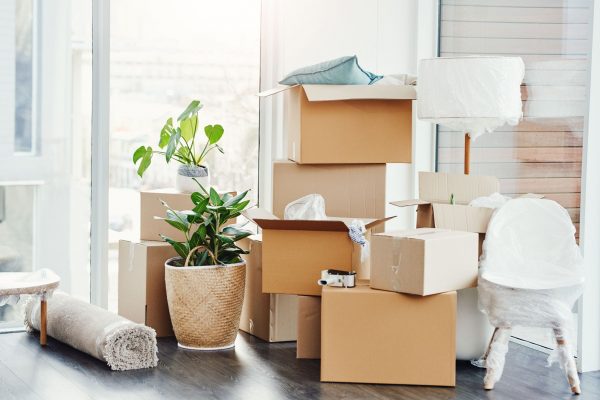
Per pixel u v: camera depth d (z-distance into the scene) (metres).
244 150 5.28
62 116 4.82
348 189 4.45
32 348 4.33
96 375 3.87
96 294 4.94
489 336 4.09
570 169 4.31
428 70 4.08
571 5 4.29
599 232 4.02
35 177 4.78
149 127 5.04
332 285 3.86
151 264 4.55
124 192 5.00
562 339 3.71
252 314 4.65
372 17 5.29
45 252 4.83
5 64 4.68
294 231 4.05
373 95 4.29
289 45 5.16
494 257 3.86
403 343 3.78
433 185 4.28
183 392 3.64
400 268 3.72
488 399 3.62
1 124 4.69
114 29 4.91
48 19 4.75
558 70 4.39
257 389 3.70
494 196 4.16
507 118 4.03
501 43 4.81
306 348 4.18
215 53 5.16
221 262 4.35
